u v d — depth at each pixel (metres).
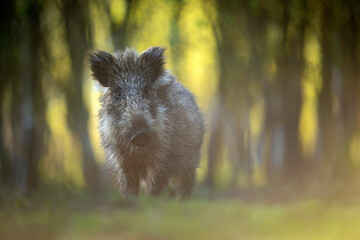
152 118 12.81
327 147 24.89
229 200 15.16
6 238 9.15
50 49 27.14
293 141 25.88
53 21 27.03
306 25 25.42
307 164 26.19
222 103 27.33
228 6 26.08
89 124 27.56
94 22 28.14
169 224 9.23
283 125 25.89
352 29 24.56
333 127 24.84
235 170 27.28
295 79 25.78
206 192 19.28
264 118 26.36
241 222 9.56
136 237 8.87
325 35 24.80
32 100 26.00
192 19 28.30
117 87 13.16
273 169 25.88
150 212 10.37
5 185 23.97
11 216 10.70
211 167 27.81
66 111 27.73
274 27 25.89
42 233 9.19
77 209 12.86
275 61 25.92
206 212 10.37
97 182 26.98
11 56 25.75
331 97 24.91
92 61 13.59
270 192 19.53
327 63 24.86
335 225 9.13
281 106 25.95
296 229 9.16
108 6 27.22
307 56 26.73
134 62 13.33
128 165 13.58
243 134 27.27
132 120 12.49
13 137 26.19
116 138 13.10
